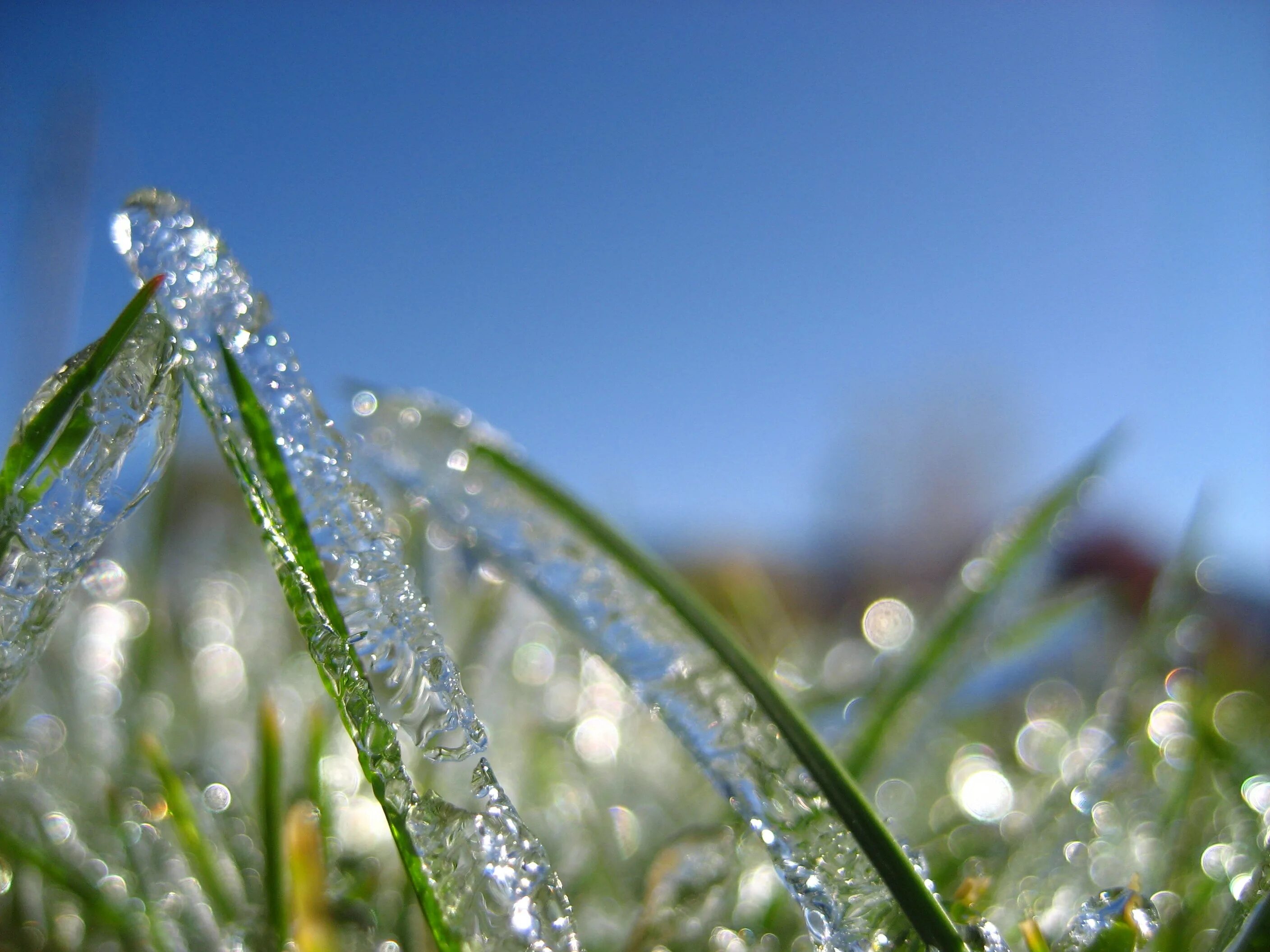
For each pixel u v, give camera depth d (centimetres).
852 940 9
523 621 22
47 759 16
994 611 18
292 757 17
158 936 11
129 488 9
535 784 18
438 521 15
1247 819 16
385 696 9
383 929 12
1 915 12
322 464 10
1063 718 26
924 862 10
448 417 16
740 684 10
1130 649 21
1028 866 15
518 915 8
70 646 21
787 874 10
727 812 15
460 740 9
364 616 9
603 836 15
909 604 42
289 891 11
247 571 27
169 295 9
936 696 18
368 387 17
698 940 13
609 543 12
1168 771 18
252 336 10
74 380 9
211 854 12
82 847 13
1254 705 25
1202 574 23
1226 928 9
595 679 23
